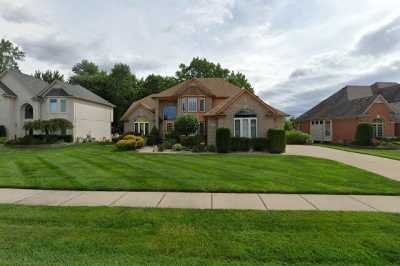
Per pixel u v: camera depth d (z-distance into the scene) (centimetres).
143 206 655
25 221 540
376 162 1484
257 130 2188
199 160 1546
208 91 3003
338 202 700
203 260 379
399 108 3597
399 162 1481
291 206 660
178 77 5647
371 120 3048
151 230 493
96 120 3838
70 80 5997
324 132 3838
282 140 2038
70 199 725
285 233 479
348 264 370
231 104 2208
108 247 419
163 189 830
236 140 2108
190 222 536
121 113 5634
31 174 1080
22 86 3306
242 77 5559
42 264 364
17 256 388
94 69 6988
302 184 902
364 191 808
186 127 2642
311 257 389
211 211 611
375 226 514
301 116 4709
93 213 592
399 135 3269
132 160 1545
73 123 3269
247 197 748
